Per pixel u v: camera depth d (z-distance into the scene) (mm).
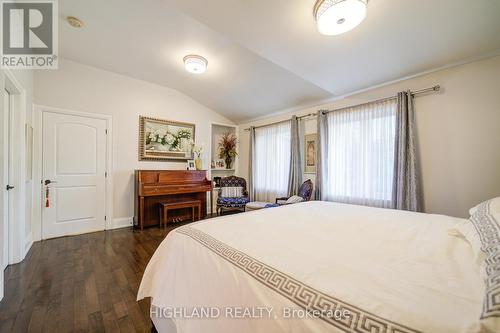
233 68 3232
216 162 5070
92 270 2129
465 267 774
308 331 541
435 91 2410
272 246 973
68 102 3217
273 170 4410
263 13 1678
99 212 3482
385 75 2584
